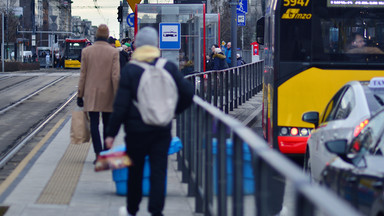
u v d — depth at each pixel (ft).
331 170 40.78
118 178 52.39
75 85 223.10
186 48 140.56
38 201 50.24
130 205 42.42
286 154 77.87
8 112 137.18
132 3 136.67
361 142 40.37
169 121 39.29
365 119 48.14
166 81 39.09
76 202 50.06
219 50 162.91
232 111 133.28
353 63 75.72
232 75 134.72
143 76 39.01
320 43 75.82
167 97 39.11
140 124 39.22
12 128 110.32
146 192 52.90
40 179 59.47
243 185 28.48
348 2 75.46
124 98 39.17
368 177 33.09
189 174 52.60
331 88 75.87
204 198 42.55
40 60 594.65
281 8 75.66
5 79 259.80
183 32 139.95
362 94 51.72
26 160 70.49
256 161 24.95
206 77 111.75
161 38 132.46
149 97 38.81
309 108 75.97
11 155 80.28
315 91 75.82
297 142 75.87
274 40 76.23
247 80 156.35
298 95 75.97
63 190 54.60
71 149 78.38
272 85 77.41
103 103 63.93
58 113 134.31
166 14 138.31
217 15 188.14
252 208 26.07
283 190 20.76
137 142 39.55
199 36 140.15
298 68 75.82
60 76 280.72
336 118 54.44
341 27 75.66
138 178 41.57
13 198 51.24
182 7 138.72
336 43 75.77
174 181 59.41
